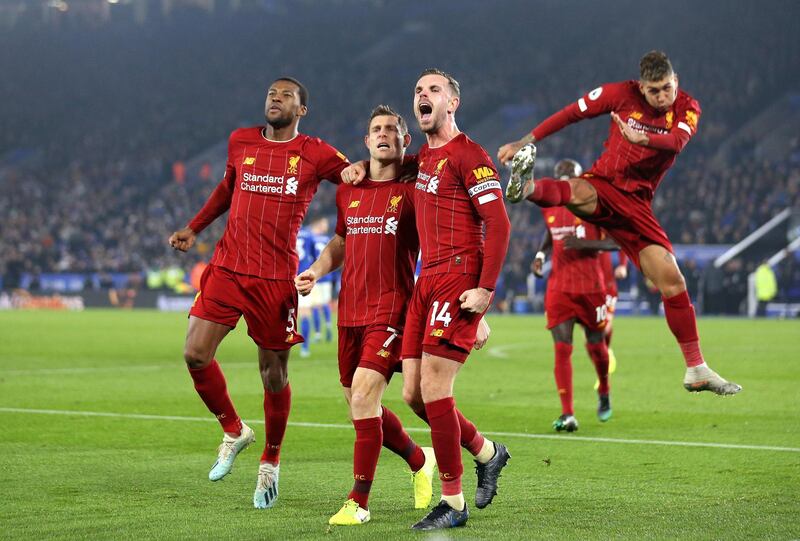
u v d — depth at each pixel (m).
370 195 6.18
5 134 65.75
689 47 56.78
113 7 74.56
